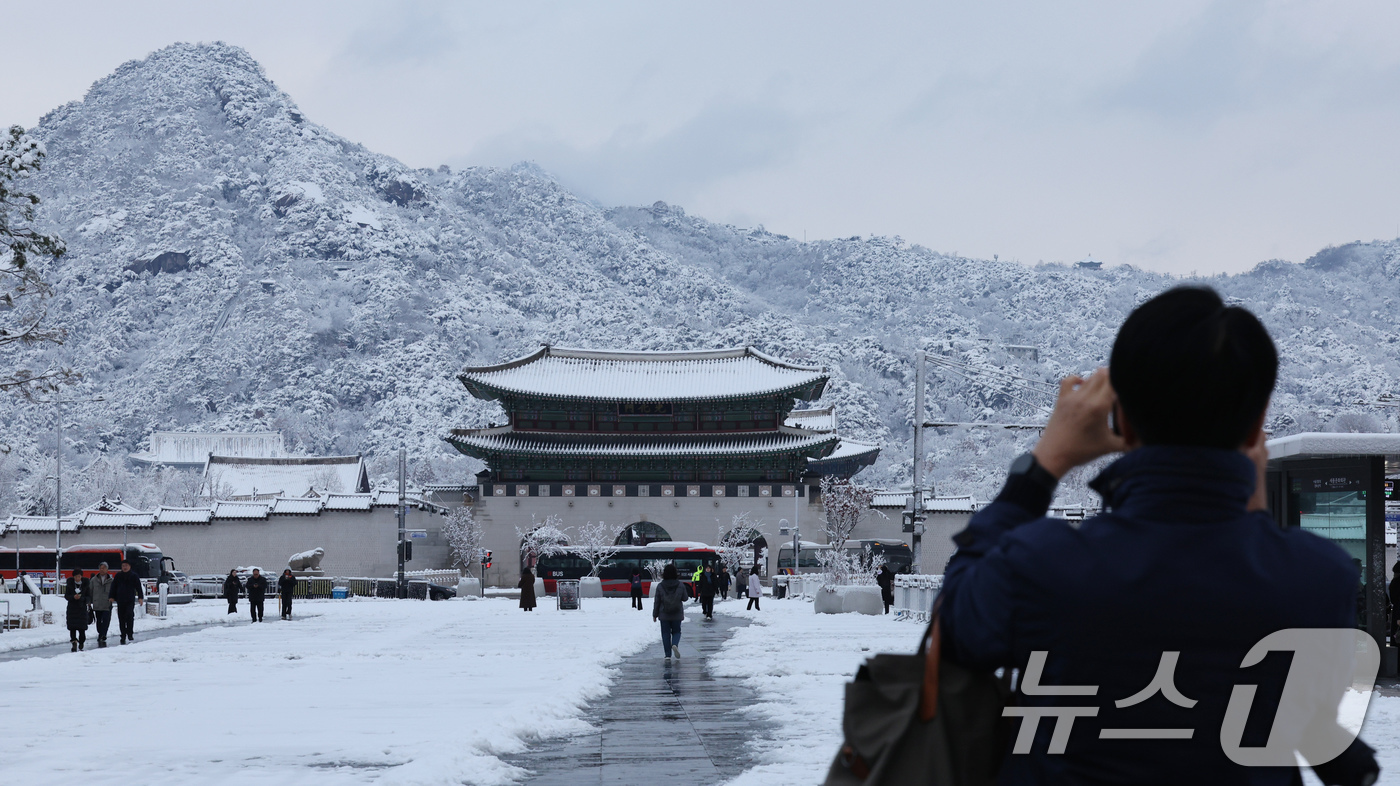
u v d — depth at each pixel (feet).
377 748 40.29
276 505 317.42
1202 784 7.40
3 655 96.78
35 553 250.37
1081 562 7.29
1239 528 7.43
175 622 145.28
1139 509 7.52
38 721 48.32
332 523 316.40
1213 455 7.45
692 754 40.01
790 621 129.80
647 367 358.84
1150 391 7.70
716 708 52.90
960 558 8.09
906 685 7.97
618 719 49.24
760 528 339.16
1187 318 7.72
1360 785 7.93
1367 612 57.36
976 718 7.73
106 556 250.37
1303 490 62.39
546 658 81.15
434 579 307.17
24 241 107.55
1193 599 7.13
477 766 36.55
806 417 410.72
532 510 344.08
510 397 346.54
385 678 67.51
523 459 346.33
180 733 44.32
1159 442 7.83
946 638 7.92
